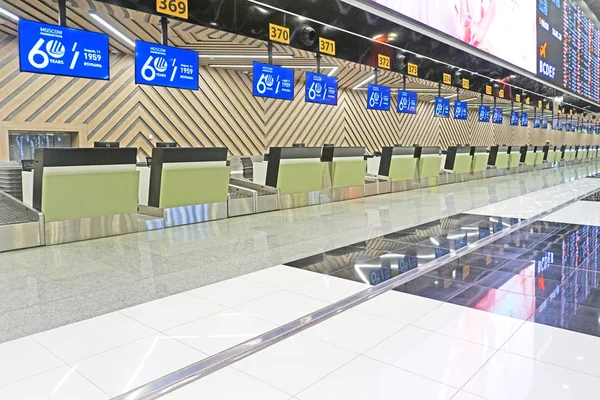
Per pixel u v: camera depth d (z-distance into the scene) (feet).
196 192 18.94
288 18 23.62
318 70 25.66
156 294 10.07
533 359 6.95
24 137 30.60
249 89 42.88
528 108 65.10
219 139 40.50
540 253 13.91
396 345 7.48
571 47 54.19
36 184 15.06
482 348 7.35
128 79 34.30
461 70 36.63
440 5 31.91
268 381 6.35
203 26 20.17
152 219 17.62
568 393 5.98
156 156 17.89
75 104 31.68
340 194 26.48
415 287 10.61
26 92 29.37
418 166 33.50
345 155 26.17
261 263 12.72
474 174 41.78
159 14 18.76
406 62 31.19
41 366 6.81
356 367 6.74
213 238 16.06
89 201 15.65
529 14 44.42
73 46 16.14
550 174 48.65
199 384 6.28
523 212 21.95
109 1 17.39
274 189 22.59
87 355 7.16
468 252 14.08
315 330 8.11
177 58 19.49
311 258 13.29
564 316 8.71
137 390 6.11
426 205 24.45
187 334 7.93
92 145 32.65
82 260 12.95
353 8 26.58
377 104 32.12
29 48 15.17
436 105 37.65
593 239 15.84
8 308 9.20
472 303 9.50
